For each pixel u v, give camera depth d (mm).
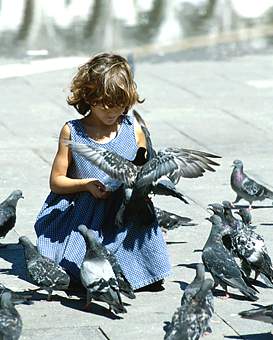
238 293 11570
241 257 11570
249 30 33719
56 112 21406
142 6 37469
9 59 27516
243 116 21250
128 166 10969
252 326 10656
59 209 11930
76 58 27969
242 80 25078
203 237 13617
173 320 9406
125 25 33750
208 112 21547
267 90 23922
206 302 9516
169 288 11812
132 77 11531
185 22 34938
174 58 28219
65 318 10859
